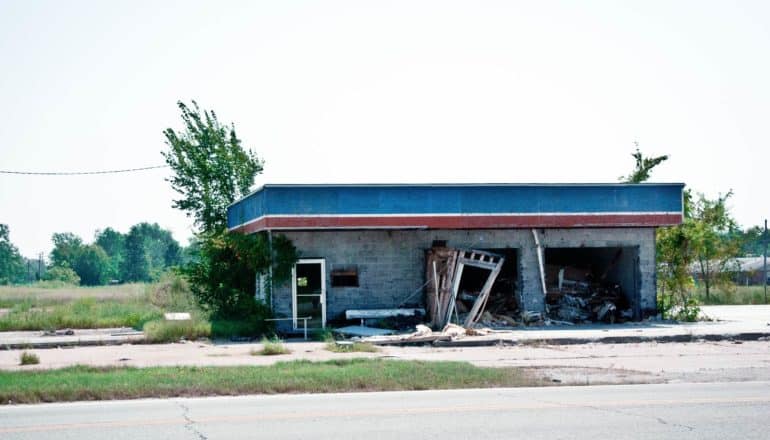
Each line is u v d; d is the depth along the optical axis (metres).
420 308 27.47
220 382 14.63
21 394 13.22
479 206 27.55
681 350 21.83
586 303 30.31
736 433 10.16
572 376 16.08
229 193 41.25
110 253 192.88
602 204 28.58
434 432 10.20
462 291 30.45
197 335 25.34
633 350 21.84
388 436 9.98
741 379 15.55
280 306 26.56
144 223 189.62
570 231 28.78
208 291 31.59
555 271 31.89
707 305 43.28
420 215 27.02
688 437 9.93
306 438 9.87
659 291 31.98
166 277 44.44
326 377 15.26
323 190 26.36
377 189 26.73
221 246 29.78
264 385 14.33
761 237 103.00
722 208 43.56
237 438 9.89
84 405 12.74
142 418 11.36
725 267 48.56
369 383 14.74
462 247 27.94
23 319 29.34
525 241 28.44
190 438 9.91
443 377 15.44
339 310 27.08
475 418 11.19
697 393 13.59
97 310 33.56
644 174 41.59
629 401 12.68
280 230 26.59
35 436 10.09
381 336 24.27
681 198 29.25
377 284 27.34
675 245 31.69
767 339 24.91
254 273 29.97
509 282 30.72
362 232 27.34
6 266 158.75
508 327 27.31
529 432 10.20
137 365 18.14
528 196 27.97
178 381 14.78
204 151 41.69
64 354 21.27
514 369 16.95
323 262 26.98
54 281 122.88
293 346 22.97
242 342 24.64
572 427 10.52
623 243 29.25
